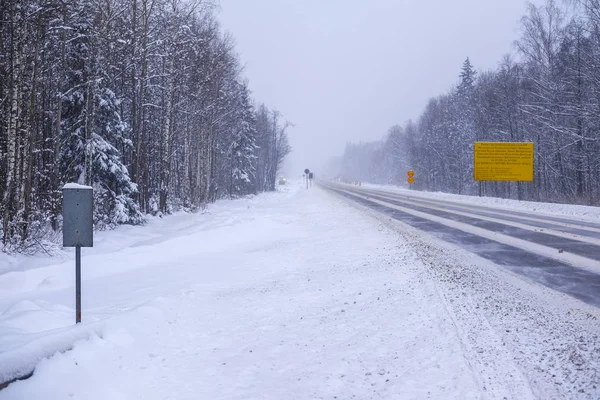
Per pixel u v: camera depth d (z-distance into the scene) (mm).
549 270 7645
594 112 27422
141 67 19516
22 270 8977
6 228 10844
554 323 4875
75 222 5066
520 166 30734
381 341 4758
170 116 21641
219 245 13250
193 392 3852
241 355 4730
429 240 11273
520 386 3469
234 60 30438
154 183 25234
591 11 25766
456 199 32531
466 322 5004
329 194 40438
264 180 65250
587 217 17797
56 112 16656
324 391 3746
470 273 7379
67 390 3600
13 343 3982
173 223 18953
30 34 12688
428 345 4480
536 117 33281
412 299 6121
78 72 16172
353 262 9219
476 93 51906
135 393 3840
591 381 3477
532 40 33469
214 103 27734
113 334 4750
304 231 15430
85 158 15078
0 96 13039
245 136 47750
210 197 33250
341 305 6312
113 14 16078
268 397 3695
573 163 33969
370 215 18828
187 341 5234
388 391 3625
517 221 16156
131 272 9641
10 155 11562
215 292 7664
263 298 7105
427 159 68438
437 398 3404
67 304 7043
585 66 28109
